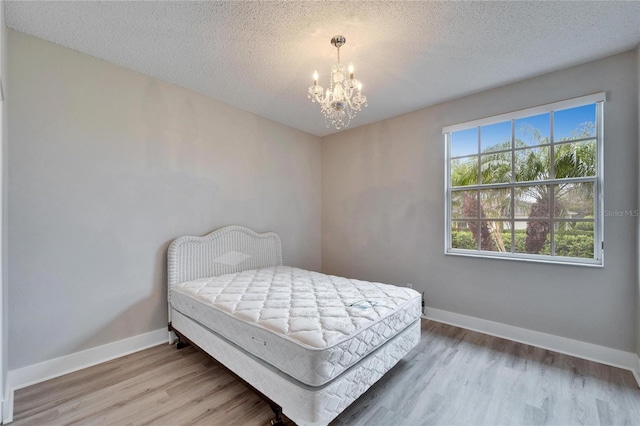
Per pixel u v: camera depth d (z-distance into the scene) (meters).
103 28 1.96
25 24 1.91
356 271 3.99
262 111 3.46
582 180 2.43
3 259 1.68
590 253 2.40
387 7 1.75
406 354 2.28
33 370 2.02
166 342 2.69
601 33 1.98
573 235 2.48
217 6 1.74
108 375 2.12
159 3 1.72
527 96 2.64
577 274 2.40
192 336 2.33
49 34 2.02
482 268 2.90
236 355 1.89
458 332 2.88
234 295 2.26
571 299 2.43
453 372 2.14
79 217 2.23
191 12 1.80
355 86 1.99
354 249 4.02
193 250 2.83
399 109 3.35
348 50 2.20
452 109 3.10
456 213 3.17
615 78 2.23
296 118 3.68
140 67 2.47
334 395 1.54
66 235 2.17
